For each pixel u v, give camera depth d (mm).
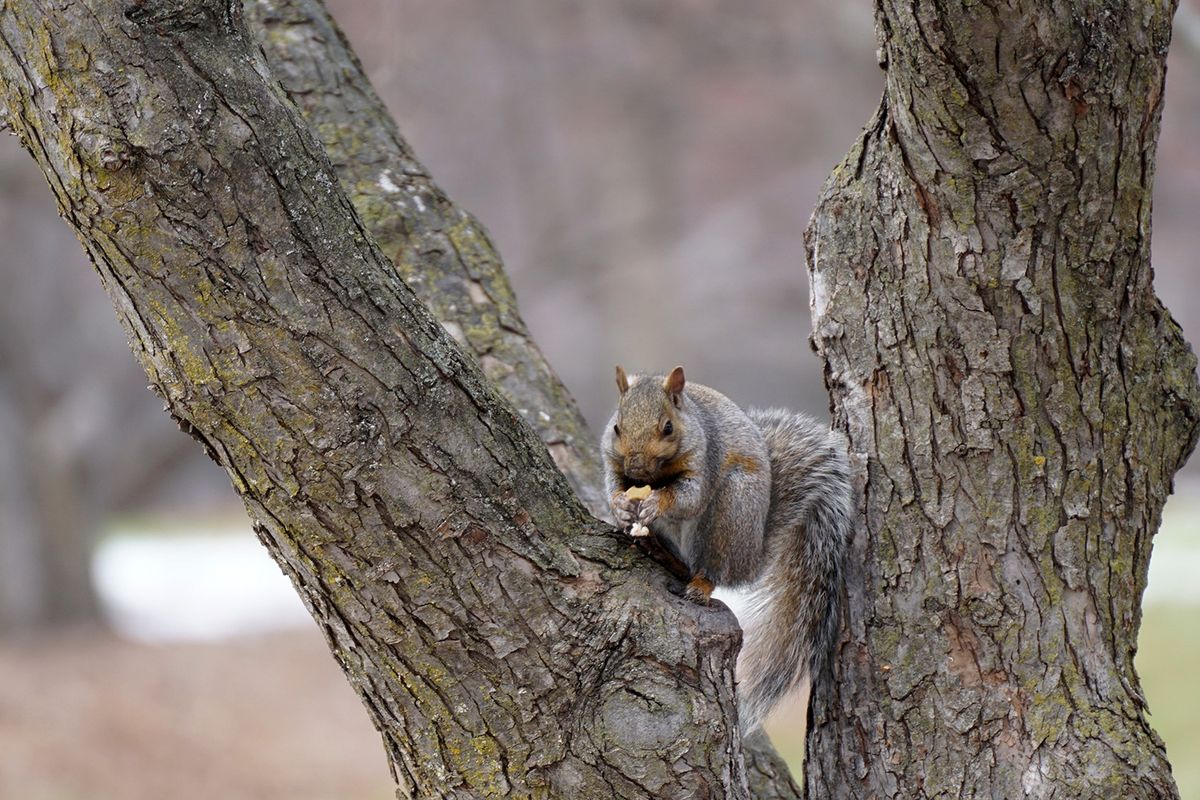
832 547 7457
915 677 7027
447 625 5934
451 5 31547
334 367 5637
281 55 9164
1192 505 42281
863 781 7188
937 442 6953
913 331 6941
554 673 6082
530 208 38125
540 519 6195
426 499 5812
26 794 18406
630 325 40250
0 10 5219
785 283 42062
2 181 27734
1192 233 38719
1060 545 6867
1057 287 6656
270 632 29562
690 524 8344
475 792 6141
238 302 5496
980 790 6871
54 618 30734
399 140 9383
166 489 56906
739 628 6594
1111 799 6641
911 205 6797
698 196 39031
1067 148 6289
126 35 5242
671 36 34469
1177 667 20500
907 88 6312
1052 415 6816
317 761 20516
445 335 6047
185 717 22281
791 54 33500
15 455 30797
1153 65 6273
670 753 6133
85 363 38625
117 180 5289
